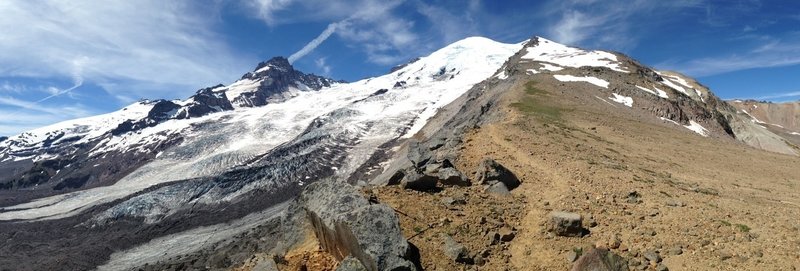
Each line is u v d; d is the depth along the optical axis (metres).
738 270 15.69
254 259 19.97
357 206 17.47
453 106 163.88
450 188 23.34
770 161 49.34
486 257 17.45
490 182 24.23
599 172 28.70
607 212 21.03
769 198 29.05
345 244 16.39
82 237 130.62
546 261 17.20
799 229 18.53
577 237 18.73
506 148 34.31
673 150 48.16
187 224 126.19
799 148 106.38
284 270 17.45
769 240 17.62
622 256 17.12
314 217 19.14
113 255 109.50
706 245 17.59
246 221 115.62
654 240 18.16
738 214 20.98
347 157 169.50
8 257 114.94
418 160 32.94
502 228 19.41
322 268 17.08
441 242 17.48
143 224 136.00
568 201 22.36
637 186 25.80
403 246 15.49
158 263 57.00
